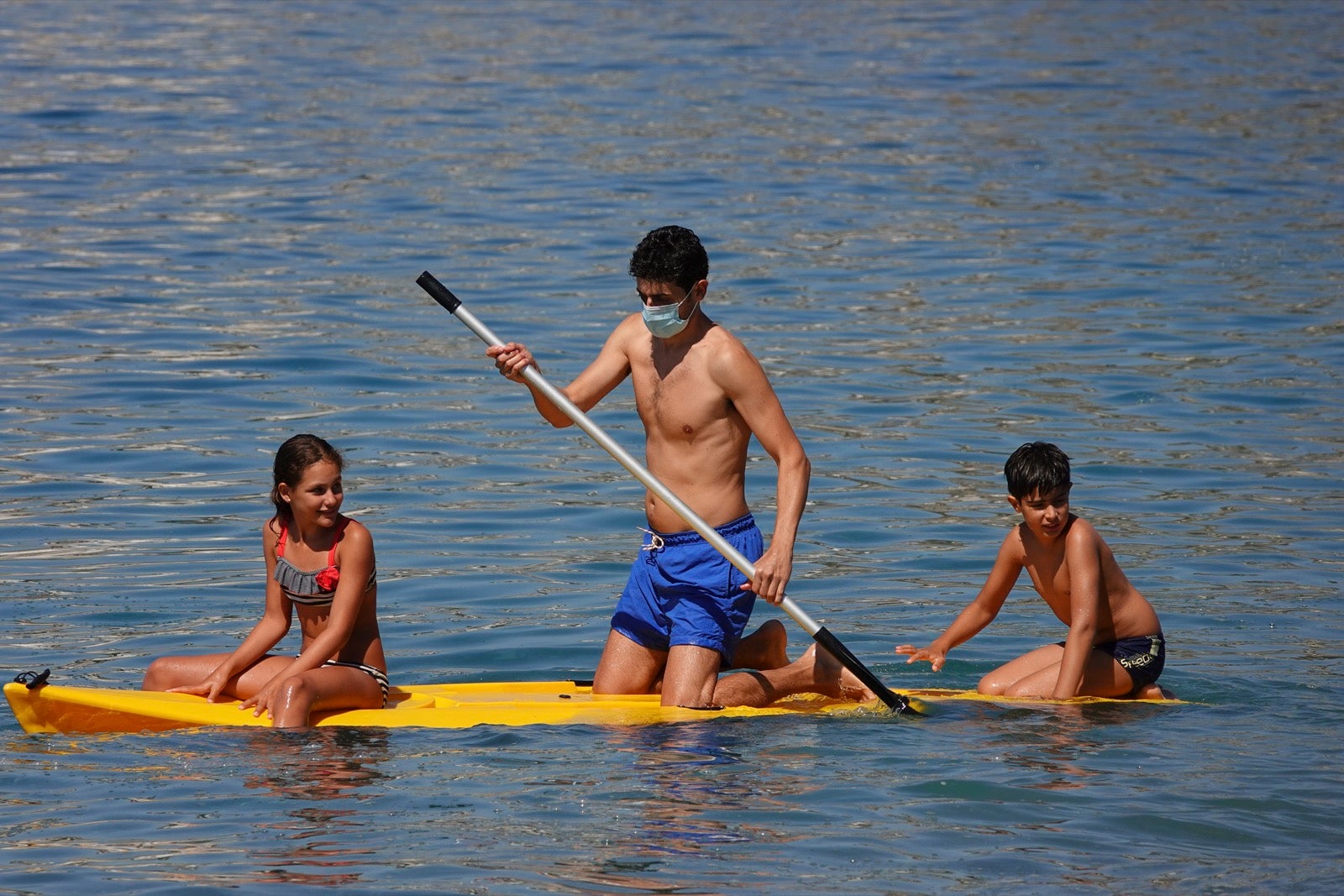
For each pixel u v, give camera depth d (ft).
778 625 83.25
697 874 53.62
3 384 132.16
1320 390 135.23
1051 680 77.41
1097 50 339.98
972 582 95.76
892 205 208.33
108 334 147.64
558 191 212.23
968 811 59.52
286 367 139.95
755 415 77.82
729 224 196.44
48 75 289.53
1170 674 79.71
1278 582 93.97
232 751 66.90
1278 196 213.87
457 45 334.65
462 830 57.57
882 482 114.11
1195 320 156.97
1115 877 53.62
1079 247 187.32
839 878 53.31
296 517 74.54
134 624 86.43
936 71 310.24
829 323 156.15
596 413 132.26
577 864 54.39
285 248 182.29
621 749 67.56
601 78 297.94
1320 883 53.21
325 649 73.20
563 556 100.01
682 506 77.05
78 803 60.44
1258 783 62.64
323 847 55.93
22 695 69.15
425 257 179.52
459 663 83.35
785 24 370.73
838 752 67.00
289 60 313.94
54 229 186.91
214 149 234.99
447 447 121.60
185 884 52.54
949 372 140.87
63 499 107.45
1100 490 111.75
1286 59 328.70
